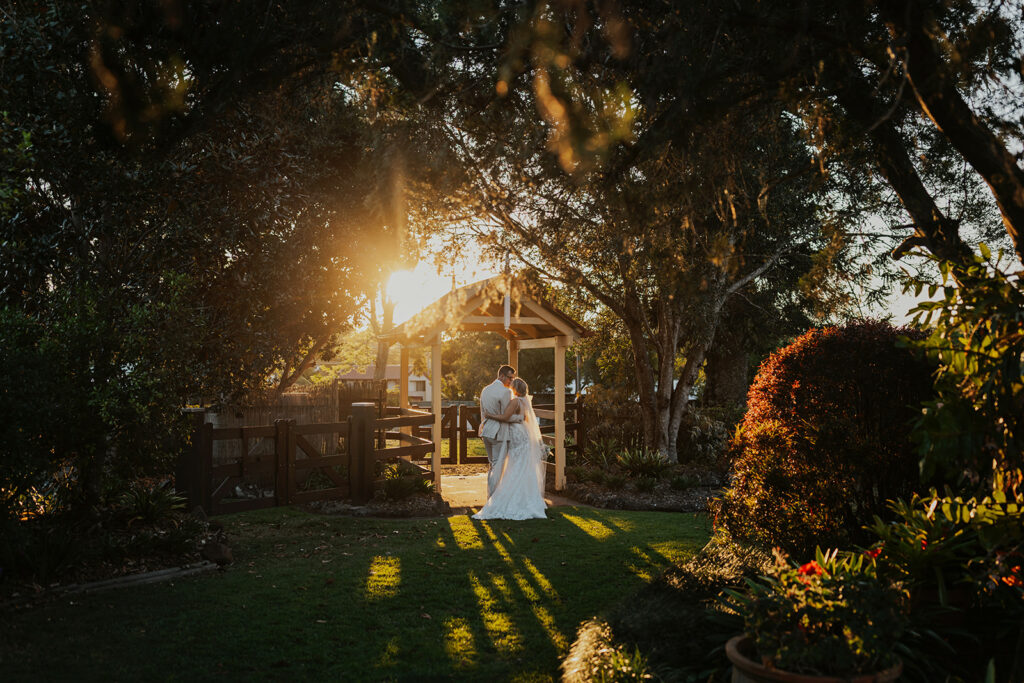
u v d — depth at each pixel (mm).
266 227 9250
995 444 3750
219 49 4457
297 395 12609
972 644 3660
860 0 3580
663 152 4102
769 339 15797
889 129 4199
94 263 7598
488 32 4270
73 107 5879
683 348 15258
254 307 9602
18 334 5926
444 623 5355
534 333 12914
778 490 5637
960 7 3875
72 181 7055
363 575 6652
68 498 7078
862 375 5363
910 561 3801
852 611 3102
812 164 4660
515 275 8352
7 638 4883
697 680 3602
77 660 4566
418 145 4531
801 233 11273
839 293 5281
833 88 3861
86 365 6266
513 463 9805
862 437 5449
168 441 7117
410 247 7750
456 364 34094
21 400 5484
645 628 4219
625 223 4965
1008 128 3910
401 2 4215
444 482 13156
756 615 3189
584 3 3682
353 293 11125
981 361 3504
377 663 4605
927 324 3953
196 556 7023
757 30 3807
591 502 11180
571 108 3951
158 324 6961
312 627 5250
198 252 8547
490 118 4484
